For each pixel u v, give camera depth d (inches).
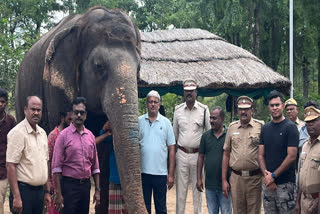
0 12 761.6
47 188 202.1
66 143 192.5
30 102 185.5
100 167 241.6
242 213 211.8
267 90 455.8
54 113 223.9
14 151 182.1
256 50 879.1
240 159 207.8
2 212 205.3
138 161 184.7
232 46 503.2
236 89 446.6
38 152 188.4
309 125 177.8
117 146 187.3
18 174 185.3
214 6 853.8
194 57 463.8
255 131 208.2
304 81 1143.0
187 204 344.8
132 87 195.3
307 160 180.2
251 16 881.5
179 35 514.3
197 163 233.8
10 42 549.6
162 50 472.4
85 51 216.1
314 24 876.0
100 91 208.7
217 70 442.6
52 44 223.0
